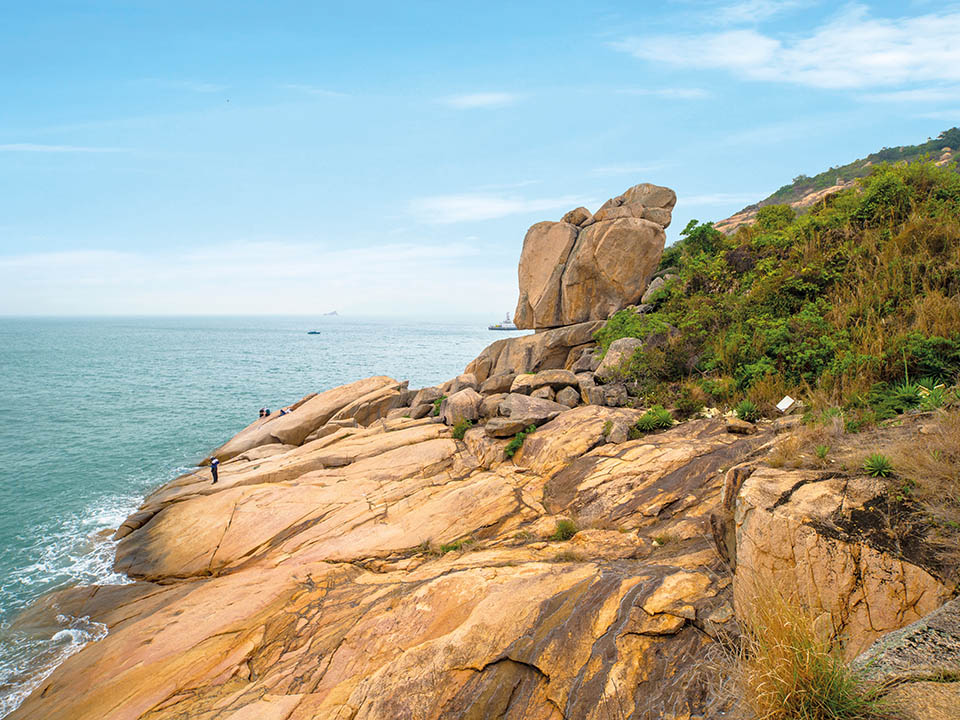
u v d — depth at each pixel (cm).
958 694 290
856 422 825
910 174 1822
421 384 7325
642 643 661
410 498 1499
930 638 344
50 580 1562
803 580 559
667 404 1570
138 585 1448
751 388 1402
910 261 1412
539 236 2725
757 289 1789
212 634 1043
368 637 867
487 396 2077
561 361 2538
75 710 916
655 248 2486
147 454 3225
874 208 1788
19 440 3597
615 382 1817
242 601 1139
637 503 1105
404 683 705
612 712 596
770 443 899
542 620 739
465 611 835
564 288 2592
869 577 514
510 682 671
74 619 1321
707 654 611
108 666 1020
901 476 597
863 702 307
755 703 347
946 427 646
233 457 2830
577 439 1461
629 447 1328
